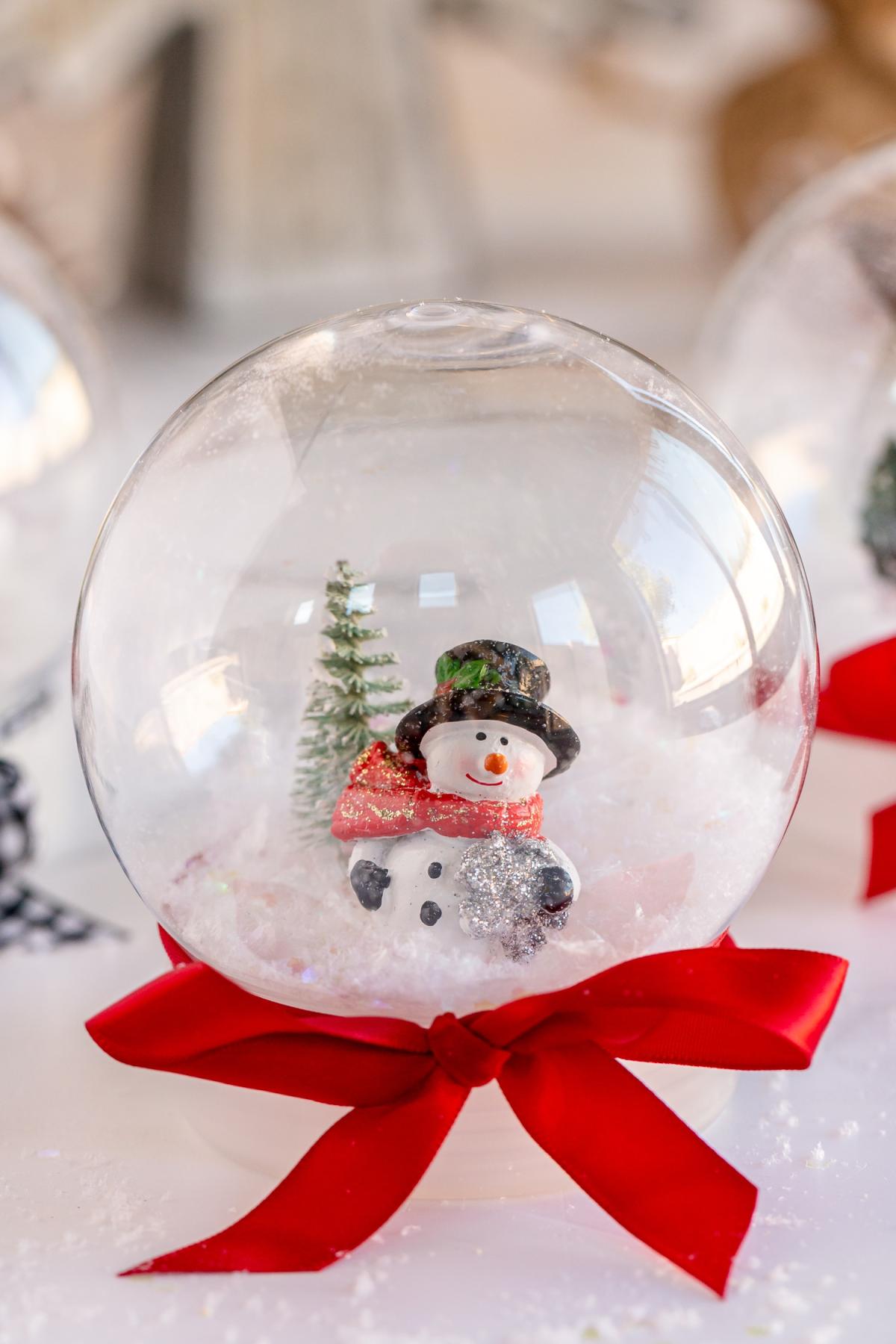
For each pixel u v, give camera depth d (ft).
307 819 0.99
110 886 1.37
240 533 0.98
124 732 1.00
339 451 0.99
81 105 4.79
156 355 4.46
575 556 0.98
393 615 0.97
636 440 1.01
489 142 6.27
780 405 1.49
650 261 5.96
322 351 1.04
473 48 6.09
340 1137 0.95
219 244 5.23
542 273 5.79
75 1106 1.07
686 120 5.46
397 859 0.95
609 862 0.97
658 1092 1.01
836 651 1.31
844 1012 1.13
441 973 0.94
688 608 0.98
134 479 1.06
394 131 5.42
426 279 5.56
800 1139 1.01
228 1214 0.97
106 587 1.02
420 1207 0.96
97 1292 0.91
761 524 1.03
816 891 1.29
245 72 5.17
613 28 5.18
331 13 5.24
